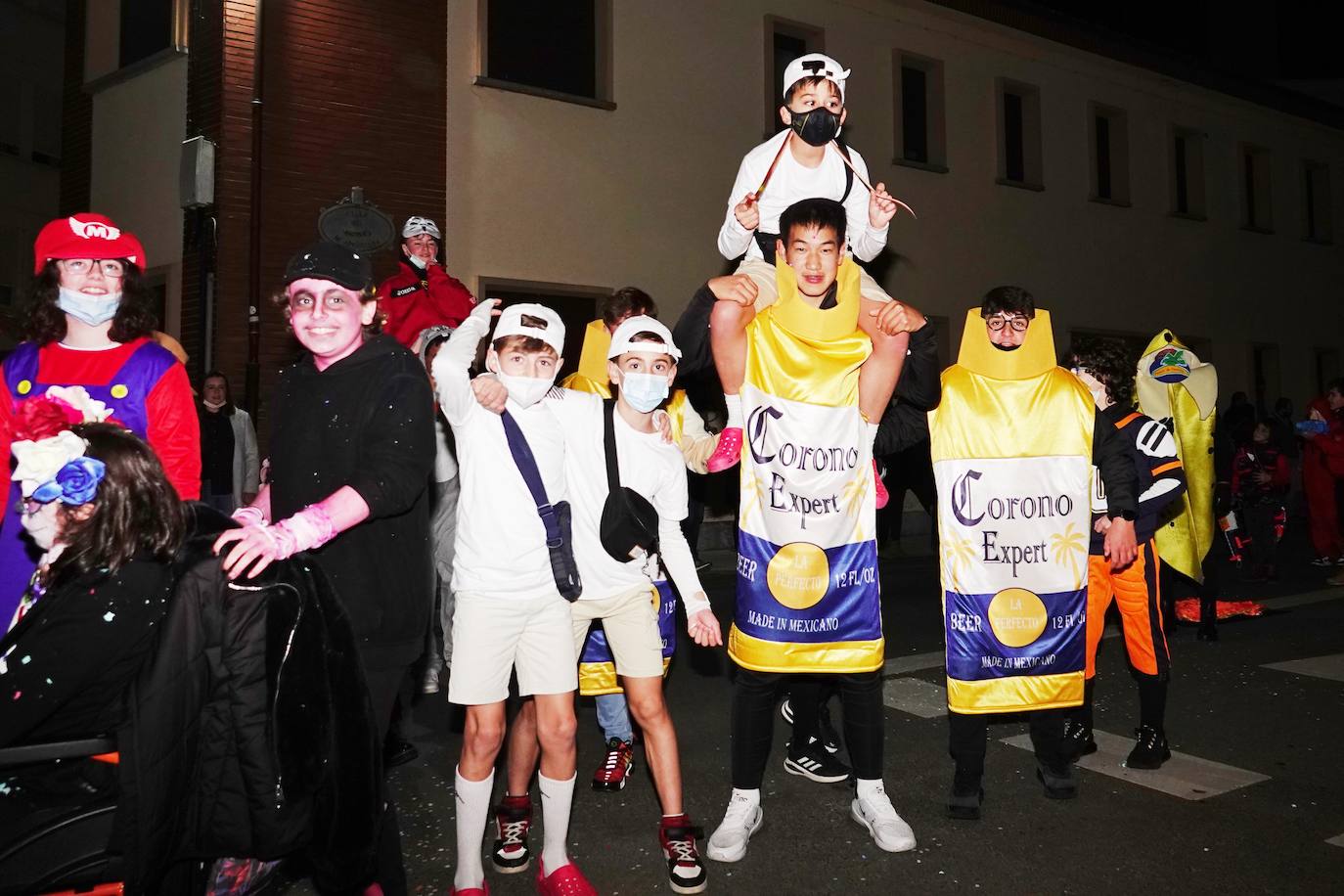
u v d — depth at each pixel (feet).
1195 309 61.93
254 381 33.09
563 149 38.58
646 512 11.02
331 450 8.86
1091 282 56.34
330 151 34.71
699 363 12.19
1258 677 19.27
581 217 38.93
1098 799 13.26
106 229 9.75
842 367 11.56
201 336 32.78
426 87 36.19
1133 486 12.84
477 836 10.10
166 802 6.70
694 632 11.64
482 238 36.99
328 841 7.56
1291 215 68.44
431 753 15.42
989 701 12.66
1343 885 10.80
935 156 50.19
